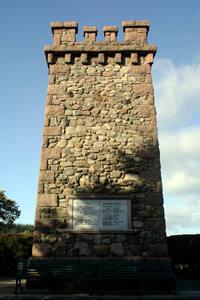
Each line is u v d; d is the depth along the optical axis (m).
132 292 9.09
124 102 11.31
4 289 10.05
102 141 10.88
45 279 9.27
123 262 9.52
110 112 11.20
